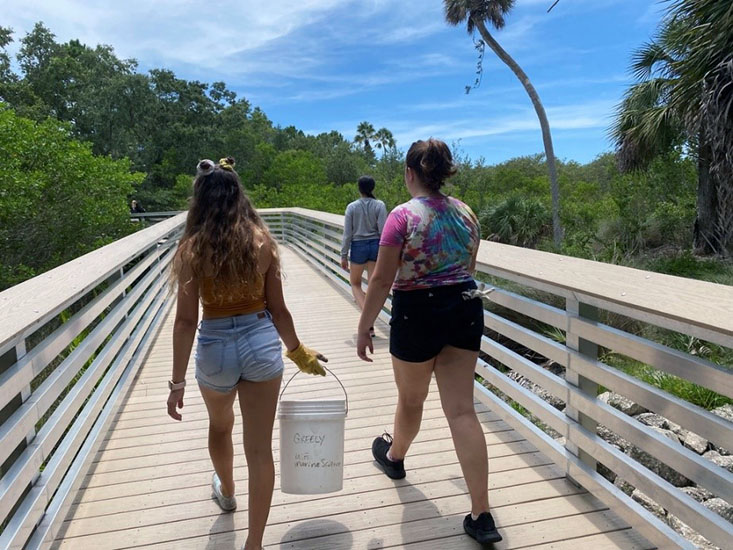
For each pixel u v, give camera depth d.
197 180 2.04
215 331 2.01
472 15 14.66
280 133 72.50
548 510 2.50
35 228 11.59
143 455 3.19
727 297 1.93
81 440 2.85
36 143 11.58
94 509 2.63
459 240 2.24
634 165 10.20
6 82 33.03
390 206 16.45
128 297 4.66
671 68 7.88
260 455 2.09
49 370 4.99
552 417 2.80
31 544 2.11
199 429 3.54
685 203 10.45
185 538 2.39
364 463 3.01
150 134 41.75
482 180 18.11
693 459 1.89
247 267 1.97
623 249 9.77
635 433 2.17
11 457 2.13
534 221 13.30
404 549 2.29
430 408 3.72
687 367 1.88
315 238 10.56
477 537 2.23
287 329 2.17
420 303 2.23
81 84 37.72
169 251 8.10
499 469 2.87
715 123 6.71
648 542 2.27
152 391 4.28
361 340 2.32
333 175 50.19
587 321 2.49
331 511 2.57
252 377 2.03
